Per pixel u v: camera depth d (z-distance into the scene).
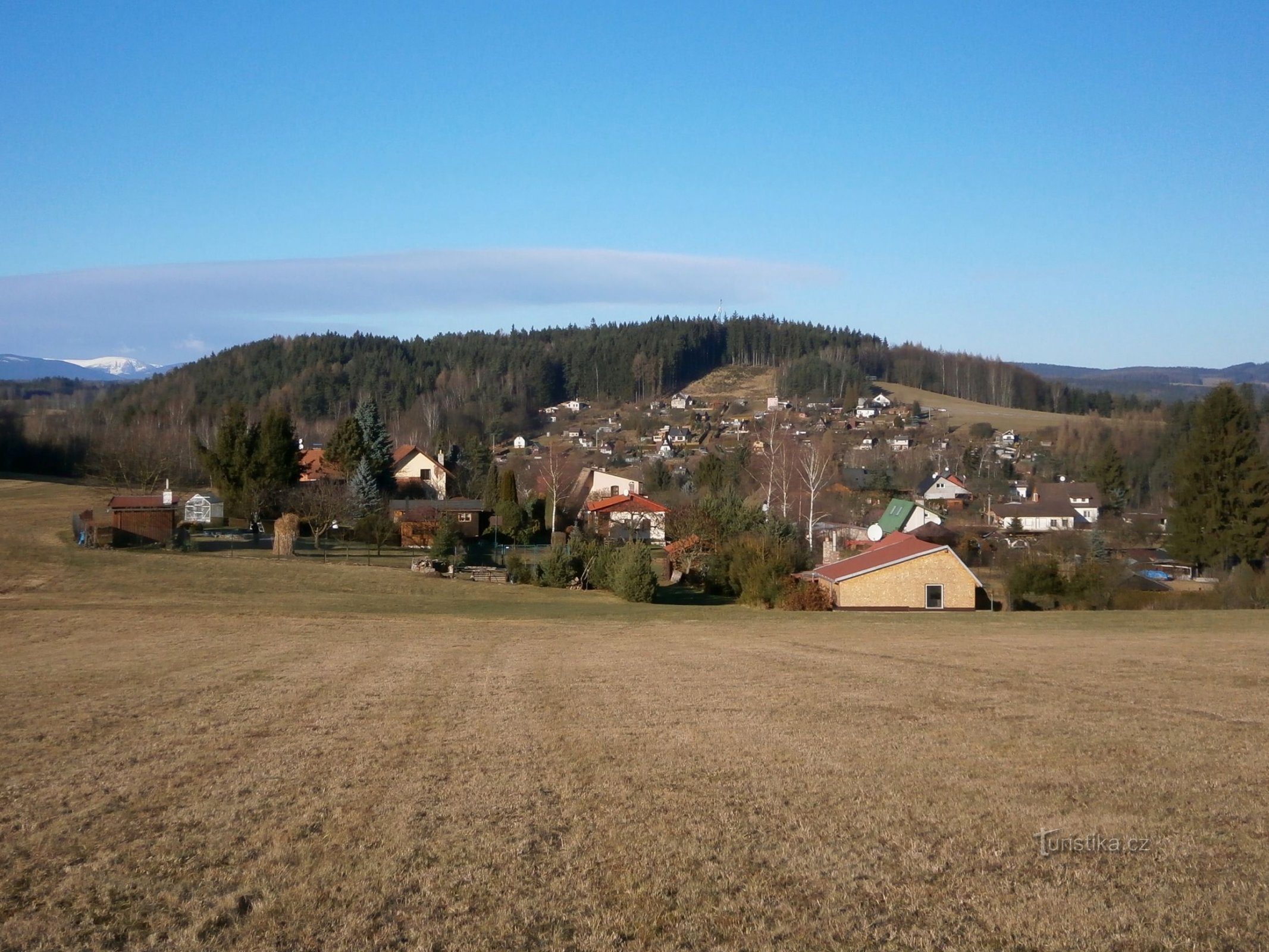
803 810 8.23
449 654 21.55
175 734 12.26
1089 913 5.99
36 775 10.21
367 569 44.12
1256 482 46.81
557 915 6.30
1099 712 12.21
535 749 10.92
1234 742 10.29
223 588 37.94
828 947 5.70
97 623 27.95
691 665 18.67
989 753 9.98
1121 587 41.19
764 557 39.41
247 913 6.50
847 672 16.86
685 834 7.73
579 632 26.91
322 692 15.77
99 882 7.10
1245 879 6.43
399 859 7.38
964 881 6.57
